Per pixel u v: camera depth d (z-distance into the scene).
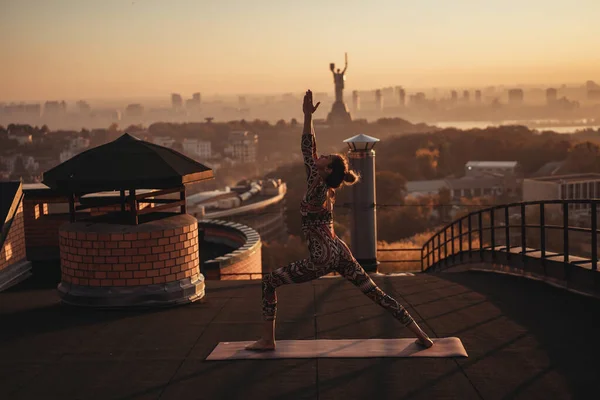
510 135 181.00
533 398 4.36
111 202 7.73
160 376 4.98
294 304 7.50
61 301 7.68
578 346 5.54
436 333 6.05
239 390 4.62
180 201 7.95
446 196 103.94
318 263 5.16
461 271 12.62
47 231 11.91
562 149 159.25
